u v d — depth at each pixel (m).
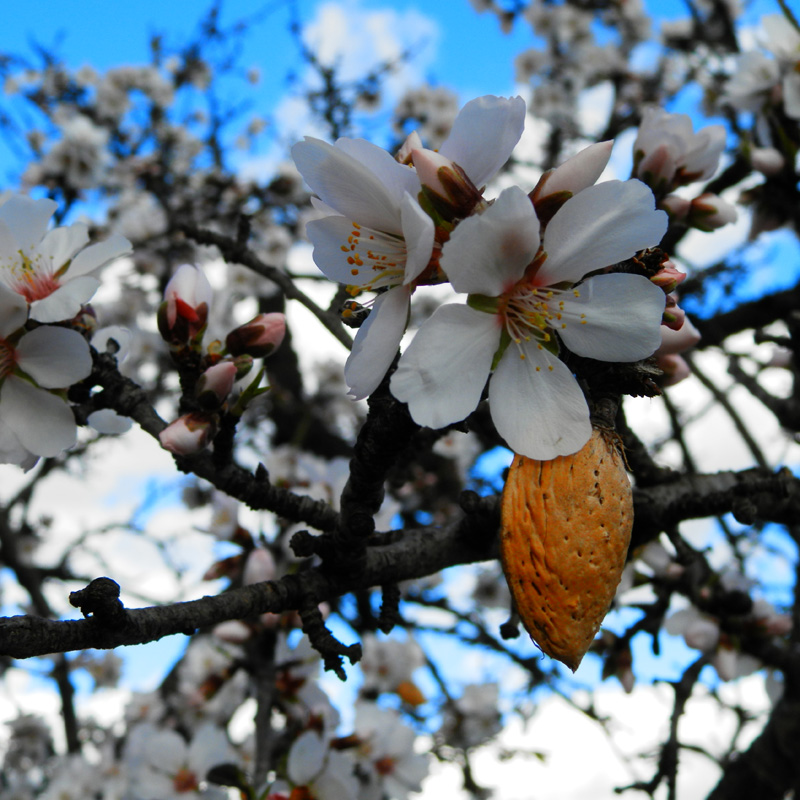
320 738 0.34
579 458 0.19
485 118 0.20
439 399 0.19
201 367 0.25
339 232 0.20
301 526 0.35
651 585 0.36
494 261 0.19
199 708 0.44
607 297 0.19
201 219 0.79
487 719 0.53
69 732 0.56
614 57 0.87
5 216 0.24
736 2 0.77
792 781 0.44
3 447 0.23
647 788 0.37
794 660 0.37
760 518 0.28
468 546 0.25
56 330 0.23
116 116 0.87
